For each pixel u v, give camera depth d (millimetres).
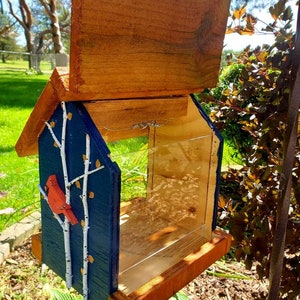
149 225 913
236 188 1782
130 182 968
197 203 946
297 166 990
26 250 1735
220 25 801
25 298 1398
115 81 601
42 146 760
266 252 1044
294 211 1131
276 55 897
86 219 664
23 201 2125
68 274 741
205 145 899
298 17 679
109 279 646
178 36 695
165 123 923
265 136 1021
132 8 580
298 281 1062
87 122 632
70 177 691
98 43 554
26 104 5566
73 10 518
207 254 856
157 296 703
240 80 1202
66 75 612
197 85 793
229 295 1457
